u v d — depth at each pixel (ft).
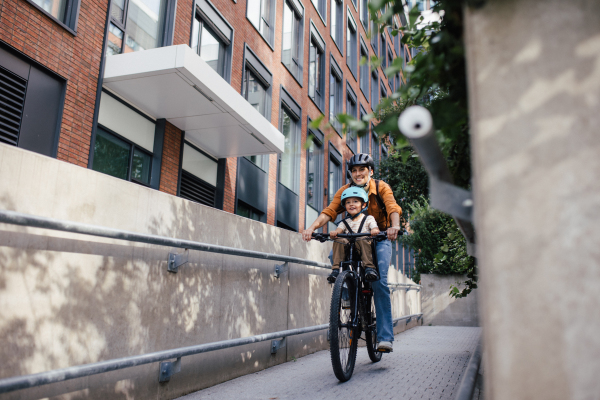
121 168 29.22
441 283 46.55
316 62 65.87
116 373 9.16
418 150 3.47
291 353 16.78
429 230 50.72
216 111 30.86
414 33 5.82
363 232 13.67
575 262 3.03
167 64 25.52
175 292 11.07
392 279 31.22
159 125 32.32
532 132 3.23
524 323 3.06
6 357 7.16
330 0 71.77
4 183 7.40
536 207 3.15
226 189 40.29
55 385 7.87
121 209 9.73
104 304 9.05
